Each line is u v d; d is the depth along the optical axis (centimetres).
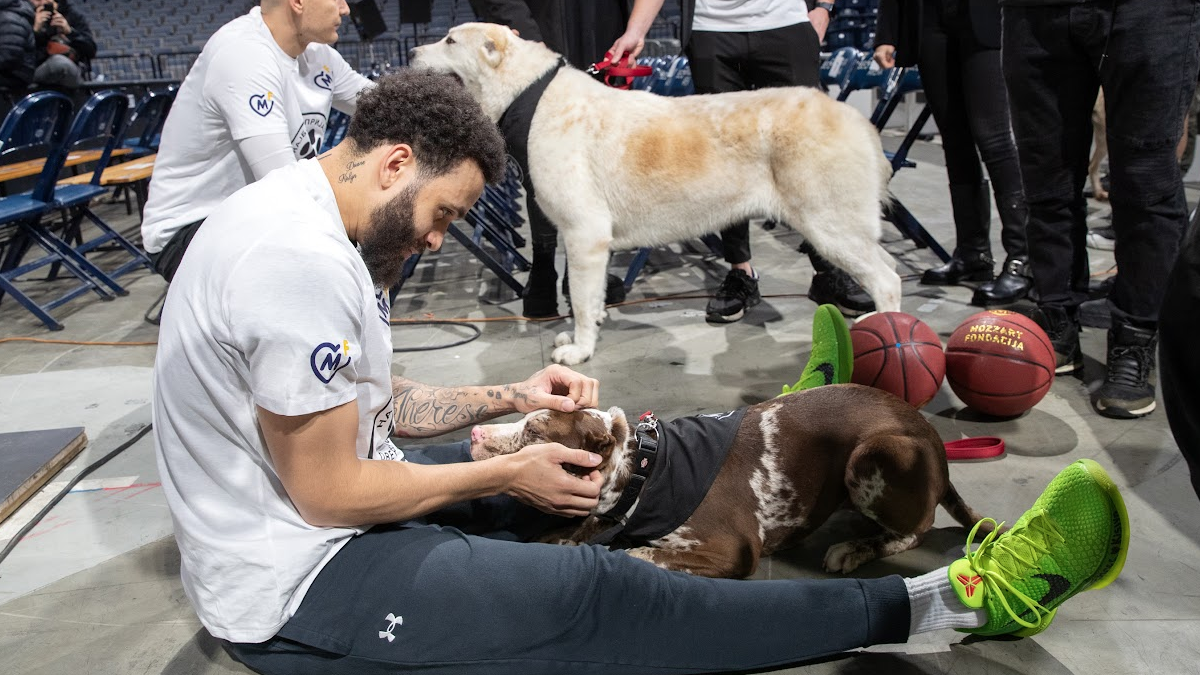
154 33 1819
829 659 180
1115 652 180
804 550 224
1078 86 298
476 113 150
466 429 303
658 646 157
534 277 435
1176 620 189
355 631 151
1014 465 260
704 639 158
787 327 404
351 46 1383
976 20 402
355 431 146
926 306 430
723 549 195
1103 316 391
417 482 157
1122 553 166
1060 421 290
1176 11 263
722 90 418
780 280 490
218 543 149
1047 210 317
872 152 350
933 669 177
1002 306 418
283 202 142
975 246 458
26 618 205
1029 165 315
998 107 409
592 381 213
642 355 374
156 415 152
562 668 155
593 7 440
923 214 645
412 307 474
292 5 258
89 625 202
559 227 373
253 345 134
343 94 312
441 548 156
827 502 207
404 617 151
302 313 134
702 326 413
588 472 190
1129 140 277
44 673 186
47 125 476
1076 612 193
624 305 459
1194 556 211
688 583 160
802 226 359
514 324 433
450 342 408
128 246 563
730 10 402
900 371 276
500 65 361
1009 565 169
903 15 436
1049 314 324
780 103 350
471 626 150
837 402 212
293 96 278
